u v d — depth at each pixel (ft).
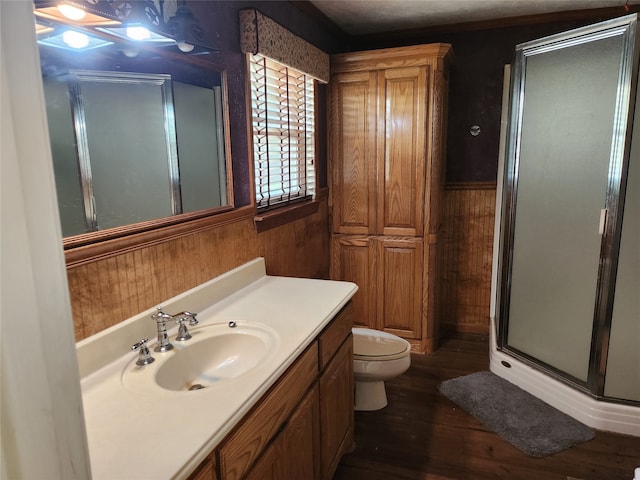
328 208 10.41
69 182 3.87
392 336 8.16
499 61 10.19
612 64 6.56
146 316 4.77
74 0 3.41
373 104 9.68
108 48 4.15
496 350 9.20
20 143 1.50
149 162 4.79
